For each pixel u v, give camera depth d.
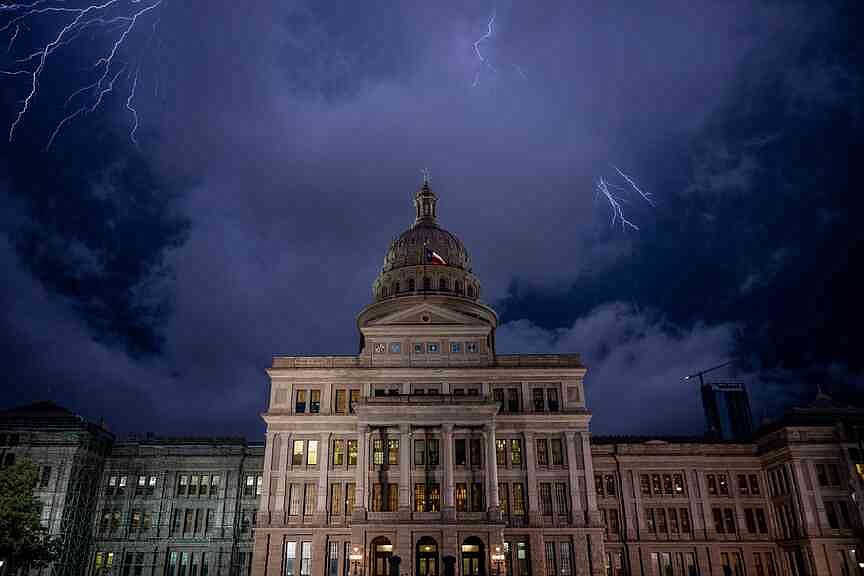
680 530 77.69
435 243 96.75
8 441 76.62
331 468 68.25
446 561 43.53
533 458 68.62
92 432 79.69
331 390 71.25
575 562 64.94
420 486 64.69
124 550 77.69
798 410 82.06
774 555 77.00
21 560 59.53
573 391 71.56
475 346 73.12
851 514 72.25
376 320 74.56
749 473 80.44
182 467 81.19
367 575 59.28
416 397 65.75
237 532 78.56
